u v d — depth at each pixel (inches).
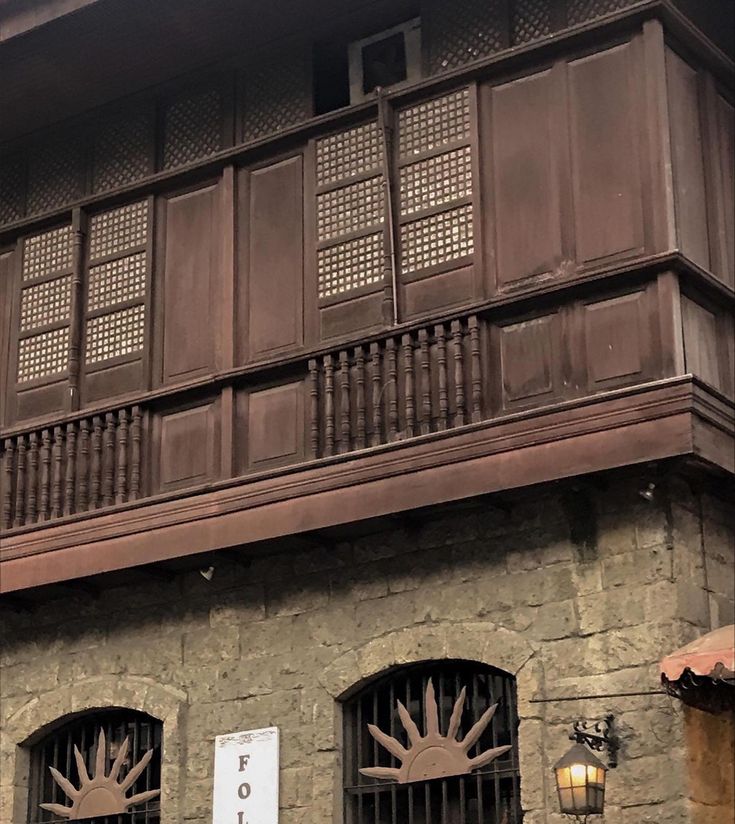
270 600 442.0
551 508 400.2
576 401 379.6
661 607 377.7
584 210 405.4
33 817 473.7
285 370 438.0
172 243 479.2
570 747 376.8
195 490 435.8
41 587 463.8
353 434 419.5
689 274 390.9
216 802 429.4
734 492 401.4
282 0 468.1
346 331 435.5
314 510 413.4
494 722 398.9
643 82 403.9
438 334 410.3
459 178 428.8
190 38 485.1
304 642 431.8
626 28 410.6
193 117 502.6
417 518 414.6
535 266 409.4
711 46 426.3
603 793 362.9
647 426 369.1
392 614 418.0
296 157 460.8
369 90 478.0
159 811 445.4
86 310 490.6
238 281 459.2
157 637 459.8
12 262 515.5
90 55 490.0
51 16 467.8
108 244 493.0
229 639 445.7
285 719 427.5
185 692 448.5
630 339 387.5
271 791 421.1
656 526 383.9
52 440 475.5
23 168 535.5
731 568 404.8
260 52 491.8
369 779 415.8
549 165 414.9
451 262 423.2
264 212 462.0
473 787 398.6
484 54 448.8
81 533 454.9
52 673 478.0
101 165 517.0
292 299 448.1
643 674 374.6
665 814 361.1
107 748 466.3
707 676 344.5
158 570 453.7
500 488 385.1
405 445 402.6
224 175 470.3
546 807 375.9
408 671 417.1
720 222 421.1
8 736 479.5
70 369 482.6
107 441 463.2
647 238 393.1
